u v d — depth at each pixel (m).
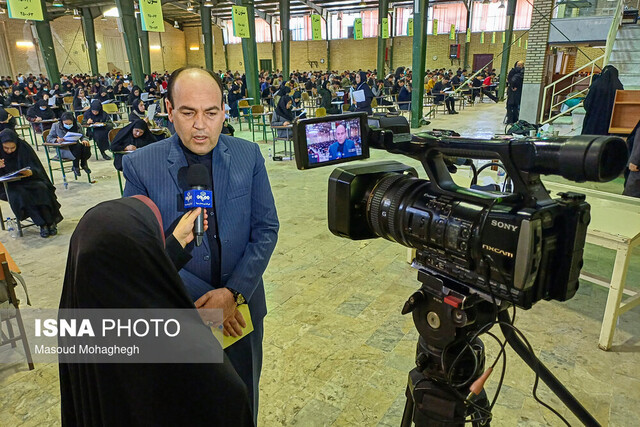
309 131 0.90
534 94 8.87
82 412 0.58
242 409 0.65
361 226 1.01
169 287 0.57
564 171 0.63
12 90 15.21
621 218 2.30
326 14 26.02
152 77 21.11
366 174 0.98
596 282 2.50
